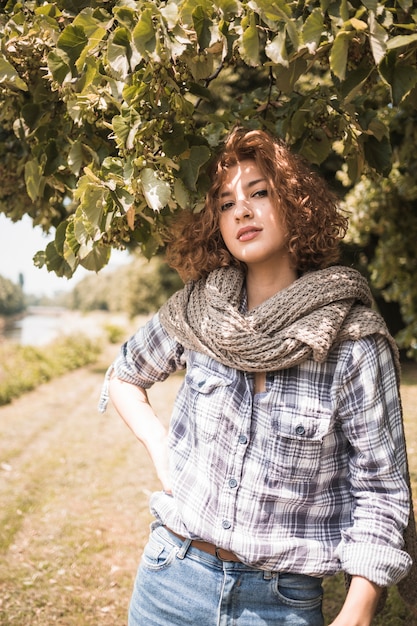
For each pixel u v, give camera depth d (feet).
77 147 6.04
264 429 4.69
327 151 6.80
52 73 5.23
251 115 6.88
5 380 38.55
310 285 4.73
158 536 5.14
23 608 11.75
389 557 4.36
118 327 94.84
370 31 4.36
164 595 4.93
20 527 15.88
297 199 4.99
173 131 5.39
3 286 253.44
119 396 5.72
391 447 4.58
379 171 6.60
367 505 4.55
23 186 8.28
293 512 4.68
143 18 4.51
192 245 5.53
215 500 4.76
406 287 21.21
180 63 5.10
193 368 5.06
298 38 4.51
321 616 4.97
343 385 4.60
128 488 19.16
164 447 5.33
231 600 4.75
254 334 4.67
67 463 22.39
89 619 11.43
